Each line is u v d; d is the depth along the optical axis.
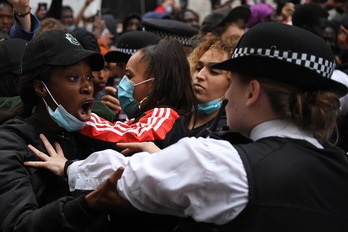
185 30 4.39
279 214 1.76
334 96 1.85
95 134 2.39
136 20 6.71
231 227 1.77
